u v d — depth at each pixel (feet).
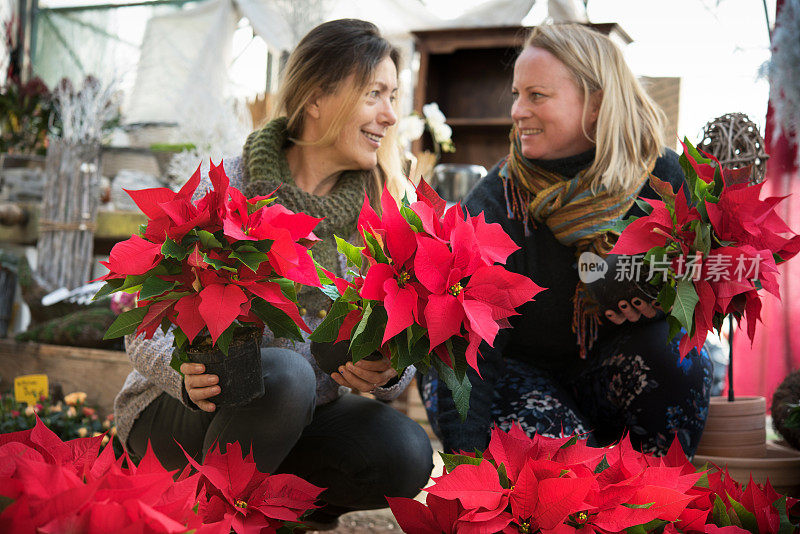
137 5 19.24
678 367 5.26
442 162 16.92
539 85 5.18
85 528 2.51
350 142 5.01
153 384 4.86
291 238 3.28
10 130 14.46
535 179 5.40
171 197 3.34
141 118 17.37
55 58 19.33
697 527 3.40
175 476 4.89
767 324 10.04
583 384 5.75
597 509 3.30
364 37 5.01
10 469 2.84
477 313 3.26
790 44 8.16
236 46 18.81
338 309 3.52
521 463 3.51
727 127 6.32
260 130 5.10
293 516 3.57
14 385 8.78
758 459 5.57
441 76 17.03
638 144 5.28
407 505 3.50
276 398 4.26
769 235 3.76
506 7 15.80
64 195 11.03
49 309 10.45
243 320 3.65
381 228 3.46
